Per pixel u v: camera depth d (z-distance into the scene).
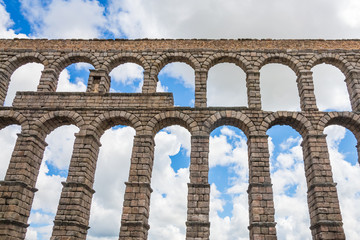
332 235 23.59
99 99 30.86
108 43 34.72
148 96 30.78
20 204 25.92
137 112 29.92
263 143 27.86
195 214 24.83
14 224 25.06
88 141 28.45
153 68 32.91
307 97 30.16
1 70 33.06
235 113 29.34
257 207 24.97
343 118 28.89
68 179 26.64
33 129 29.22
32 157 28.30
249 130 28.55
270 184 25.83
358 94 30.14
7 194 25.77
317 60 32.69
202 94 31.14
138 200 25.64
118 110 30.09
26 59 34.62
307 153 27.91
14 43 35.06
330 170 26.33
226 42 34.31
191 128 28.84
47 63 33.66
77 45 34.75
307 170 27.69
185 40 34.66
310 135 27.92
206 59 33.28
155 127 29.75
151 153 28.73
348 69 31.89
